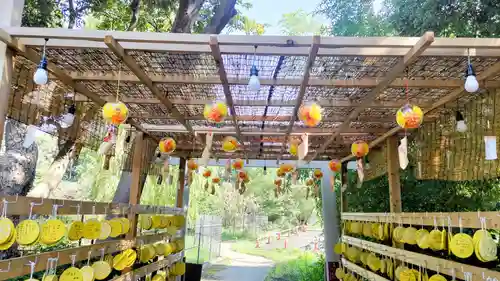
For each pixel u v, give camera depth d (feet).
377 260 11.85
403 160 9.93
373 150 14.83
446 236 7.30
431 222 7.84
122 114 7.31
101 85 8.44
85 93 8.46
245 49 6.33
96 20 20.67
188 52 6.44
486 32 11.40
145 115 10.66
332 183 16.87
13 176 9.37
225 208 56.85
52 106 7.98
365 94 8.71
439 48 6.18
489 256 5.97
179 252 15.78
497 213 5.73
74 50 6.67
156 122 12.01
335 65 7.12
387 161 12.69
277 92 8.69
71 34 6.03
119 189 12.73
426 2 11.93
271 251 44.16
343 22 19.17
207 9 20.06
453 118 9.46
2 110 5.90
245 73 7.59
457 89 8.02
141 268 10.80
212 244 35.99
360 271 13.38
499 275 5.70
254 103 9.20
